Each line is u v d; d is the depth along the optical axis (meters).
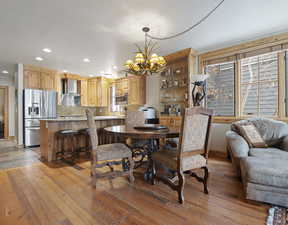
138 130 2.46
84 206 1.74
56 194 1.99
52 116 5.22
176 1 2.10
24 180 2.39
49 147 3.44
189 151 1.84
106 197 1.92
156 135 2.14
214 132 3.77
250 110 3.38
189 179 2.43
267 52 3.13
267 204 1.76
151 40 3.26
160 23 2.62
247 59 3.39
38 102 4.94
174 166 1.84
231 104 3.61
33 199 1.88
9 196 1.94
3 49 3.65
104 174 2.28
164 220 1.52
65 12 2.31
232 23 2.67
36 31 2.84
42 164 3.17
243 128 2.79
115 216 1.58
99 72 5.80
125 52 3.87
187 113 1.70
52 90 5.50
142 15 2.40
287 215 1.56
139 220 1.52
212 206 1.74
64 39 3.17
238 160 2.34
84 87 6.51
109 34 2.98
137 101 5.38
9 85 6.67
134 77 5.50
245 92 3.44
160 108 4.79
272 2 2.15
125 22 2.58
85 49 3.68
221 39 3.29
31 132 4.79
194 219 1.53
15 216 1.57
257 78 3.29
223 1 2.11
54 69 5.39
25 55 4.04
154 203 1.80
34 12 2.30
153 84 5.22
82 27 2.72
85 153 4.02
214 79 3.84
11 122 6.70
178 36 3.10
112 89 6.71
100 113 7.17
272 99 3.13
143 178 2.49
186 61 4.08
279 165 1.77
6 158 3.61
